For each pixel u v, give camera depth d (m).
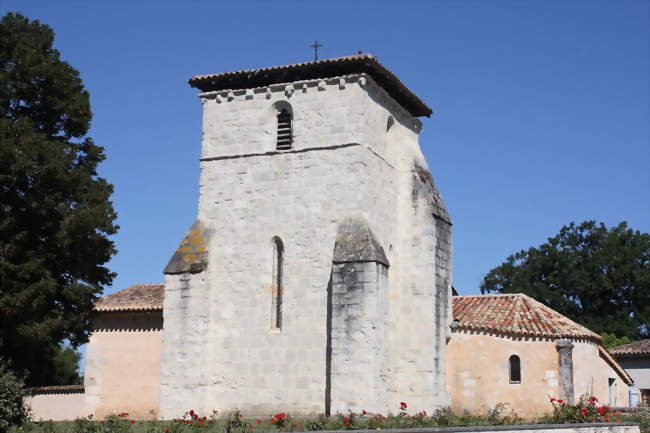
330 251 30.08
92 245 33.47
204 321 30.77
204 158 32.84
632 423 27.41
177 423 25.19
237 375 30.39
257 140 32.19
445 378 32.59
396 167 34.03
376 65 31.11
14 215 31.58
